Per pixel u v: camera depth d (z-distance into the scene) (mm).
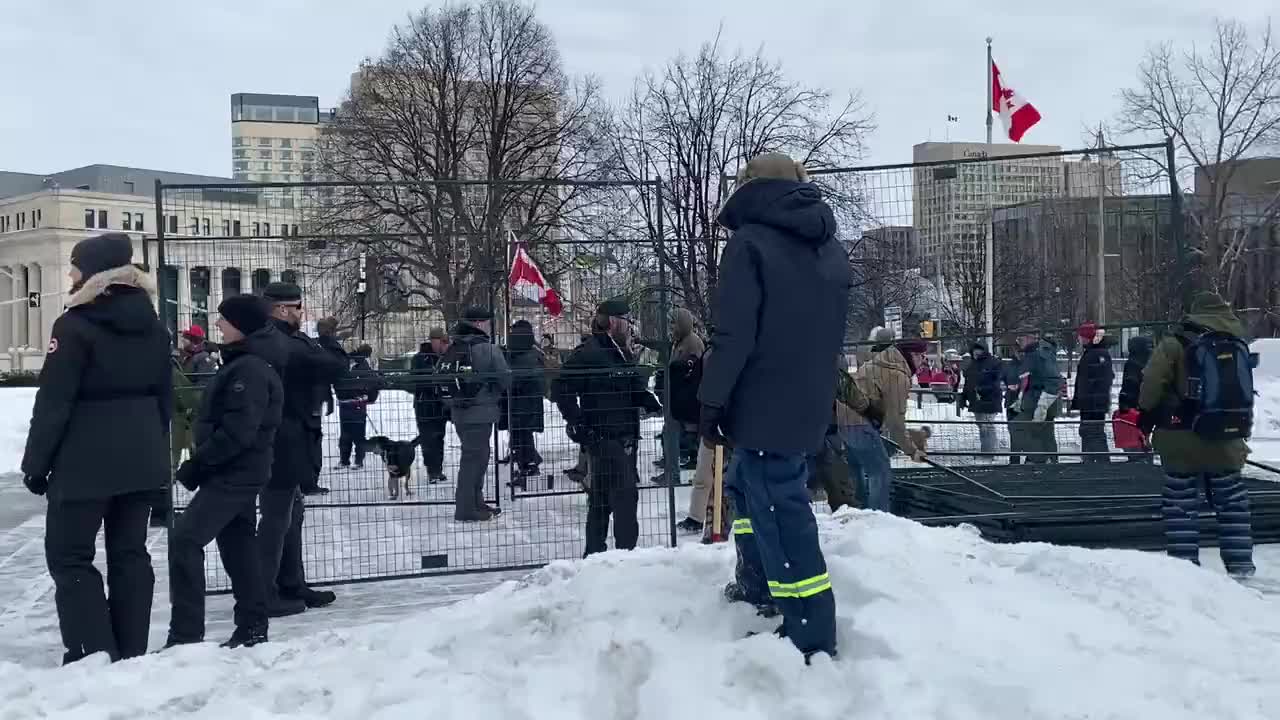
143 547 5652
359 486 11867
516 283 11625
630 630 4531
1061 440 13406
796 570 4285
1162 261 9492
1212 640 4746
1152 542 8516
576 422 8094
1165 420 7301
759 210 4383
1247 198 48438
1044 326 9703
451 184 7629
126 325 5418
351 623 6812
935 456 11289
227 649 5148
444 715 4059
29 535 10336
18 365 84062
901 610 4664
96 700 4465
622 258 9844
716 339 4293
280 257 8875
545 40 44594
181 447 10461
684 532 9648
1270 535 8836
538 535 9602
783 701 3963
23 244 96812
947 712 3914
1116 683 4188
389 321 10109
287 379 6738
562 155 44375
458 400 10234
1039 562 5492
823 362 4363
